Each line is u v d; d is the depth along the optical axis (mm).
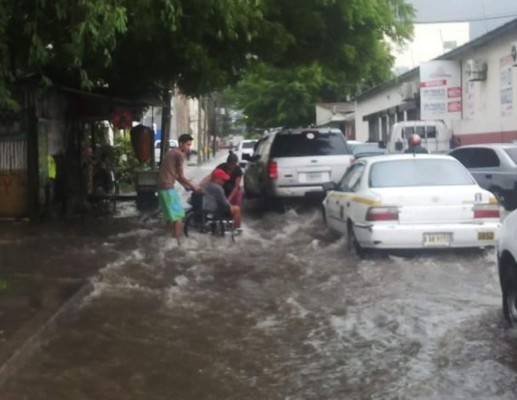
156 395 6449
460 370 6895
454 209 11625
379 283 10539
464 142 28812
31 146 16266
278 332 8328
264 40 16703
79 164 19859
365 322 8625
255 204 22609
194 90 17828
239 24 15062
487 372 6820
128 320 8875
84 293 9930
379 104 42750
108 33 9047
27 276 10805
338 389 6527
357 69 20172
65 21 10594
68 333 8336
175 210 14016
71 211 18875
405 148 25516
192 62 15539
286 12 17312
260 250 13594
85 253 12906
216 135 81625
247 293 10219
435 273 10992
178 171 14039
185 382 6773
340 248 13469
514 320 8047
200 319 8922
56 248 13398
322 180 19156
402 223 11602
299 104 47281
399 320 8625
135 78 17984
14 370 6961
